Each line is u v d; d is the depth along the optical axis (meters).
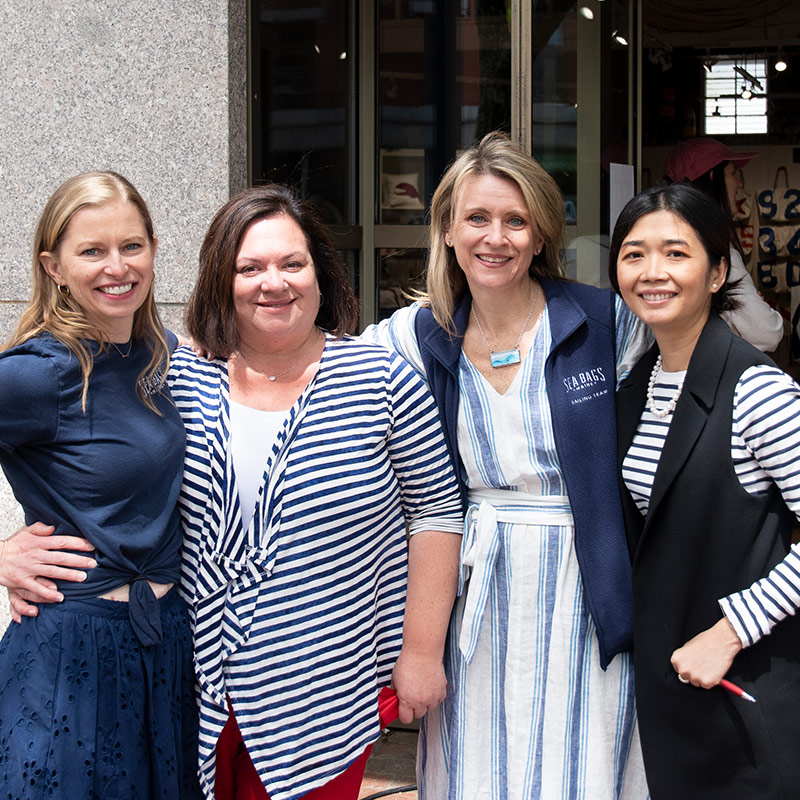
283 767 2.08
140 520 2.03
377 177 4.13
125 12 3.40
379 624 2.31
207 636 2.10
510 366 2.36
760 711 2.02
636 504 2.26
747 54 6.57
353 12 4.02
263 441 2.13
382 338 2.52
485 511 2.36
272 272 2.08
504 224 2.29
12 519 3.60
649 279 2.11
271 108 3.70
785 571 1.98
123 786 1.99
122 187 1.99
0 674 2.02
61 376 1.93
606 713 2.30
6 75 3.48
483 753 2.37
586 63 3.70
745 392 2.03
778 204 6.78
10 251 3.53
